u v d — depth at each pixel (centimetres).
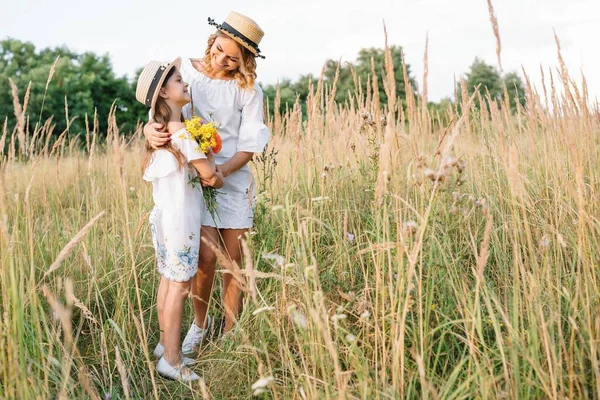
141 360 269
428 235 256
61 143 386
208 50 290
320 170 385
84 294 320
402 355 191
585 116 316
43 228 367
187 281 265
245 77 290
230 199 295
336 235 309
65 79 2991
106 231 364
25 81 2820
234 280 288
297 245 247
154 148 264
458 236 303
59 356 234
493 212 322
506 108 360
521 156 346
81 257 342
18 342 204
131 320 288
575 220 263
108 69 3366
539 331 198
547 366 198
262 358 245
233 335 261
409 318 238
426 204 269
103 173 546
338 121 454
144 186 506
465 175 363
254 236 311
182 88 265
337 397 188
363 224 332
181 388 251
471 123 411
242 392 239
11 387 187
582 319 209
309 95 413
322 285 267
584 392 177
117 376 257
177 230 260
